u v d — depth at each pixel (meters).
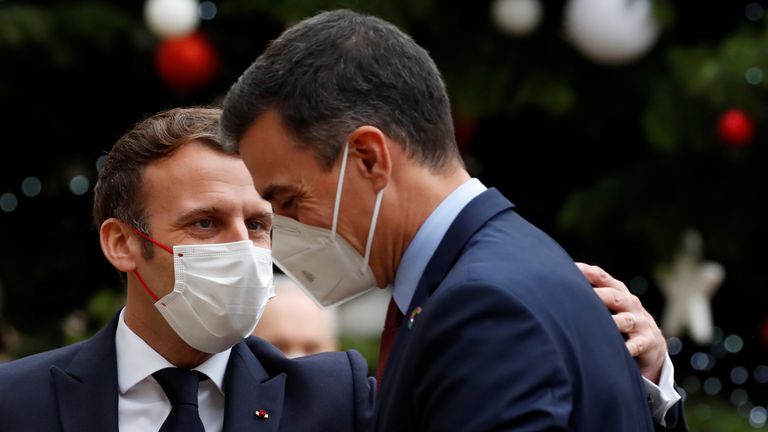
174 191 7.62
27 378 7.67
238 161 7.71
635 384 6.22
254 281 7.60
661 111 14.35
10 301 16.12
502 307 5.75
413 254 6.38
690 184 14.98
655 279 15.62
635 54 14.05
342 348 15.17
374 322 15.93
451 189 6.44
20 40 14.14
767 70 13.81
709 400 16.50
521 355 5.66
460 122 15.05
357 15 6.56
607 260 15.59
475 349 5.70
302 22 6.58
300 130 6.38
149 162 7.68
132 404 7.66
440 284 6.14
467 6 14.90
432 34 14.91
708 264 15.47
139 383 7.66
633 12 13.70
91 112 16.06
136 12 15.32
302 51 6.42
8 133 15.99
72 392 7.60
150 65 15.33
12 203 16.33
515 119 15.95
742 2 15.29
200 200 7.59
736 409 16.12
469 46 14.89
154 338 7.70
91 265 16.48
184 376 7.61
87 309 16.28
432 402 5.76
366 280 6.67
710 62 13.98
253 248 7.64
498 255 6.05
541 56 14.92
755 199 14.98
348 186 6.39
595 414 5.82
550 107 14.69
